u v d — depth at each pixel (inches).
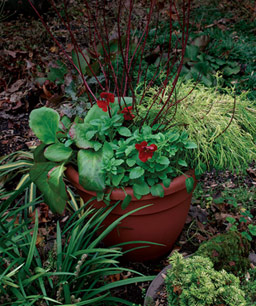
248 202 116.7
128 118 83.6
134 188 76.9
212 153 85.4
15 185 121.5
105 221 86.7
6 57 176.6
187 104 91.7
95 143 80.4
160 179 80.8
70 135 80.8
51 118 84.2
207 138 86.0
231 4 237.6
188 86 104.5
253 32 206.2
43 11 239.1
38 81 158.9
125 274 94.4
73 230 80.9
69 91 143.3
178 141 79.4
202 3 233.3
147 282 92.8
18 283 71.5
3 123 149.4
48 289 76.2
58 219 110.6
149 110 86.4
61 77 159.6
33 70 169.9
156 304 74.4
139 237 87.2
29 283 73.2
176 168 82.2
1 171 113.2
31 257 71.3
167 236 90.7
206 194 120.2
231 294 64.1
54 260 76.8
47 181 80.5
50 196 80.4
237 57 173.6
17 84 161.6
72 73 148.5
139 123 89.4
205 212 113.3
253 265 82.8
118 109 87.9
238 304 62.9
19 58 183.2
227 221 109.9
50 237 103.5
